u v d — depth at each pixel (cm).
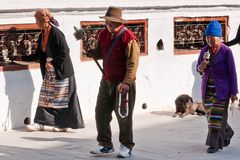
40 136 1150
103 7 1316
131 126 978
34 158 980
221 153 1025
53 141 1108
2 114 1180
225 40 1558
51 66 1172
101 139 993
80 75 1295
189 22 1492
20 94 1203
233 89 1016
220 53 1015
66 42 1197
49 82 1179
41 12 1159
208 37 1017
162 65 1437
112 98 976
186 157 995
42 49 1179
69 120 1188
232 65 1013
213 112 1021
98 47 995
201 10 1502
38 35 1234
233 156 1004
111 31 958
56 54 1171
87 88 1306
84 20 1292
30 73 1216
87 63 1304
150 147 1065
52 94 1180
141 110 1404
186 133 1192
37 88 1227
